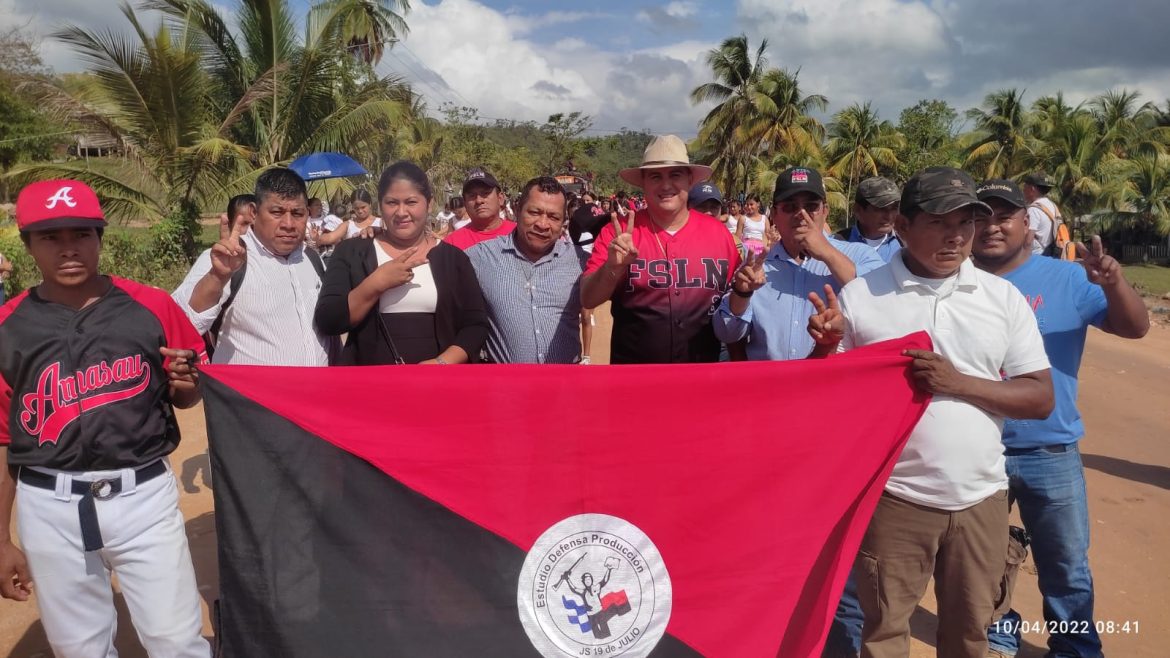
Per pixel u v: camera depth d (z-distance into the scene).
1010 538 3.28
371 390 2.93
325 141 21.23
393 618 2.87
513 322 4.10
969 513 2.95
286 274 3.76
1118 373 10.72
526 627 2.94
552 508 2.98
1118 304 3.41
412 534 2.92
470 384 2.96
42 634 4.14
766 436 3.02
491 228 6.33
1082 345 3.68
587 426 3.00
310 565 2.87
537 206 3.96
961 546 2.98
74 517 2.83
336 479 2.91
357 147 22.30
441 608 2.90
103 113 18.17
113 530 2.86
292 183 3.68
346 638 2.85
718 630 3.00
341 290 3.66
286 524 2.87
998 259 3.82
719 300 4.01
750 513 3.03
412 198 3.70
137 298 2.96
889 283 3.10
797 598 3.02
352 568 2.88
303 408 2.91
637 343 4.04
